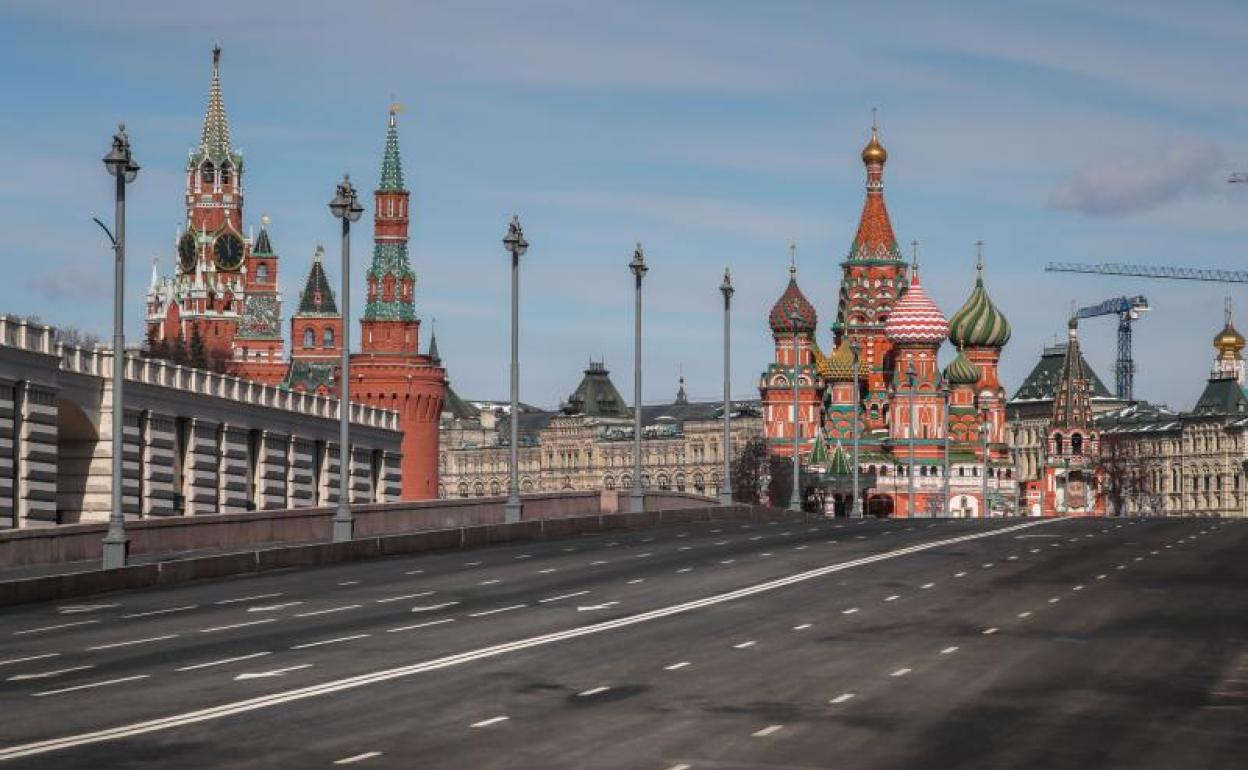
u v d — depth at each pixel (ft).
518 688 140.87
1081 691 141.69
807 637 174.81
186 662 155.53
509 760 111.24
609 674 148.87
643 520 390.42
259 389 461.37
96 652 163.32
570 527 356.59
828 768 109.60
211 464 429.79
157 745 115.34
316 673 148.46
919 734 121.70
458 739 118.52
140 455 399.85
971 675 149.48
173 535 284.82
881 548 297.33
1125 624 186.80
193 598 216.95
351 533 296.71
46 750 113.19
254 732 120.37
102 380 394.32
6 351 352.28
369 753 113.19
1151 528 372.58
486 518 372.79
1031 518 457.27
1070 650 165.78
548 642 169.99
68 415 387.96
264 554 260.62
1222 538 329.52
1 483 352.08
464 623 186.60
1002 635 176.96
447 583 236.02
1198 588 225.97
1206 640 173.78
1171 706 134.92
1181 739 121.08
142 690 139.03
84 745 115.14
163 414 408.87
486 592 222.69
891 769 109.50
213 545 294.66
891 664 155.74
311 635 175.94
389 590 226.17
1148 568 256.11
